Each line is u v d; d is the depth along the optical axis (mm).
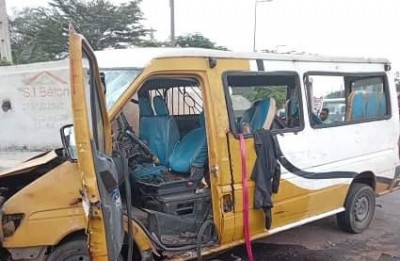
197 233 4652
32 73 7180
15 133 7023
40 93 7090
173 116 5539
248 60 5027
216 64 4691
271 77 5293
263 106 5266
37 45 33594
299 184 5504
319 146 5766
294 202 5473
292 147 5391
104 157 3201
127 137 4812
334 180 6016
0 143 7016
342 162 6152
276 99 5488
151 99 5297
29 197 3738
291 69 5488
